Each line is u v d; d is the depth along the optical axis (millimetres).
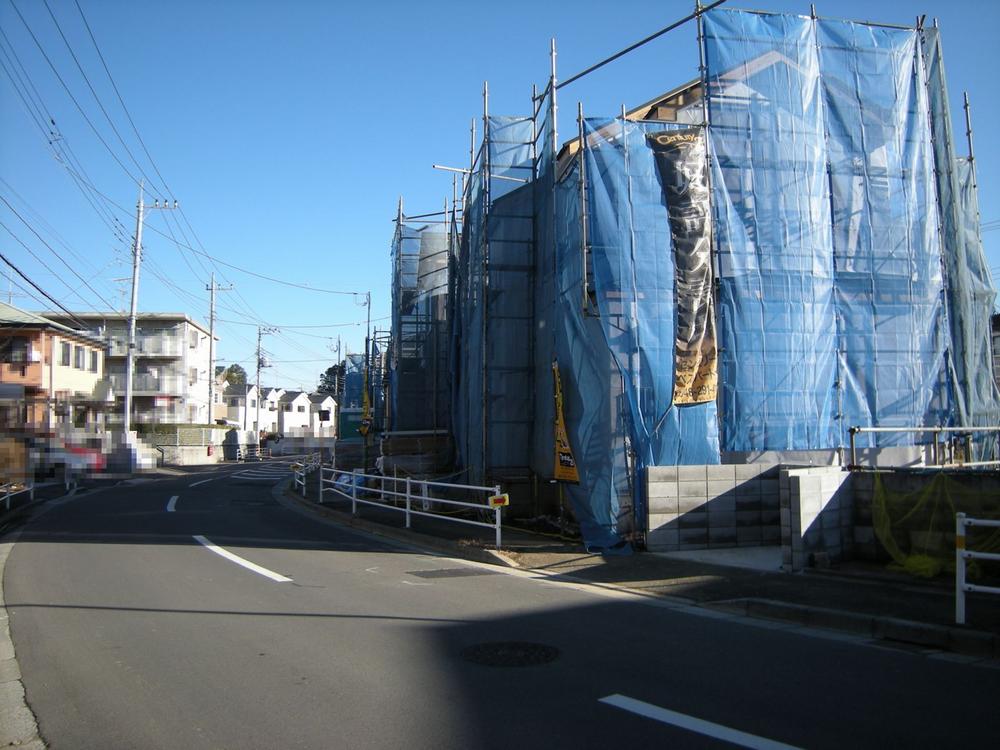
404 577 10562
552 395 15586
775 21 13664
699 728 4805
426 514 14172
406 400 27812
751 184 13258
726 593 9023
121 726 4988
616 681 5785
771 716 5012
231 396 80000
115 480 34719
